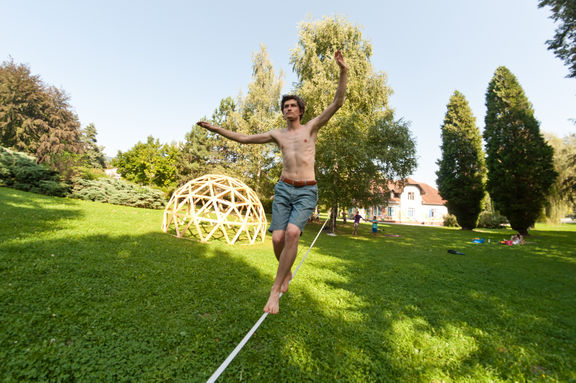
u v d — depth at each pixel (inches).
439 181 1204.5
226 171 1181.1
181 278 209.2
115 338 126.6
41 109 1264.8
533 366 136.8
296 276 258.7
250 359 123.4
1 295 145.9
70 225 331.9
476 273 327.9
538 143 885.8
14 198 466.9
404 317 180.7
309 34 793.6
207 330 142.0
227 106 1343.5
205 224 561.3
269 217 969.5
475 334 164.7
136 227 405.7
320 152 653.3
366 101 751.7
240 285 211.6
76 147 1366.9
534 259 443.5
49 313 136.6
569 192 976.3
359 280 263.4
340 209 771.4
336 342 143.2
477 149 1126.4
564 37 585.9
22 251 214.1
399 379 119.4
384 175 695.7
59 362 106.7
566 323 187.3
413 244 588.7
